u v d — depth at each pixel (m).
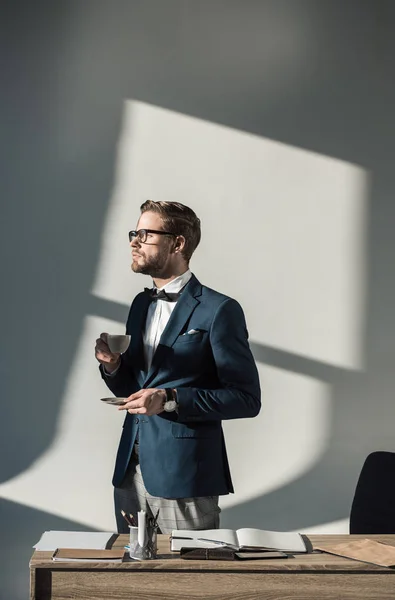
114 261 3.82
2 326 3.76
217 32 3.93
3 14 3.89
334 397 3.84
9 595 3.64
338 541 2.13
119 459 2.53
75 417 3.75
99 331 3.79
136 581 1.81
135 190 3.86
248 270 3.87
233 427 3.81
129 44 3.91
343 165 3.92
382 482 2.56
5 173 3.82
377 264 3.89
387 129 3.94
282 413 3.82
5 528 3.69
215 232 3.88
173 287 2.59
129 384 2.61
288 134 3.92
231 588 1.82
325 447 3.81
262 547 1.98
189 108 3.90
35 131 3.85
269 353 3.84
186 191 3.88
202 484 2.40
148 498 2.44
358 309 3.87
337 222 3.90
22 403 3.74
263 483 3.79
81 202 3.84
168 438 2.41
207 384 2.51
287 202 3.90
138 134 3.88
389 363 3.86
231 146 3.90
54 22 3.90
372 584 1.83
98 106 3.88
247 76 3.92
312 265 3.88
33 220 3.81
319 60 3.95
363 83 3.96
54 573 1.79
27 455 3.72
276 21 3.95
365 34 3.97
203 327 2.50
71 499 3.72
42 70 3.88
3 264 3.78
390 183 3.93
